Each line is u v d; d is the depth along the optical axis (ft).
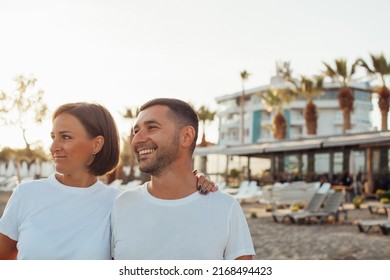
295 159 99.71
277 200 63.87
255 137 192.65
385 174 84.12
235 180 119.34
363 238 36.76
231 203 6.86
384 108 102.27
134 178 134.62
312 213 48.42
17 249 7.78
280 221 51.65
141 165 6.74
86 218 7.47
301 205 63.93
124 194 7.07
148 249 6.59
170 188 6.79
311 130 120.06
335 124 177.78
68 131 7.48
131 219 6.79
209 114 174.40
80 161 7.57
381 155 85.05
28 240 7.22
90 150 7.63
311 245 33.63
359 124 172.35
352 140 76.84
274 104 137.39
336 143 79.20
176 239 6.57
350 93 111.34
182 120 6.77
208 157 132.16
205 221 6.64
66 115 7.55
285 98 131.44
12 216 7.54
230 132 208.85
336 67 112.16
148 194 6.86
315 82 120.78
